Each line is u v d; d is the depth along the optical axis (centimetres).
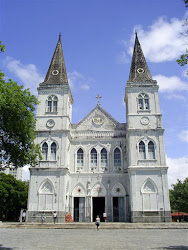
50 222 3441
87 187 3888
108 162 3997
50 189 3588
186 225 3006
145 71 4216
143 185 3525
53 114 3950
